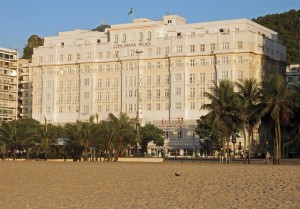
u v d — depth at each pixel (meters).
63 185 43.12
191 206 28.83
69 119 170.88
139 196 34.19
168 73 157.12
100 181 46.47
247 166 71.62
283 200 30.77
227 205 29.00
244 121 89.38
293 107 82.81
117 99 163.88
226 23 155.88
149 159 104.00
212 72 151.00
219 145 134.12
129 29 163.75
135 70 160.88
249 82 89.75
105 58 167.00
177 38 156.62
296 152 136.88
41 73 177.12
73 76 171.75
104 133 101.19
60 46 175.12
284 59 169.12
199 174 53.25
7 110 199.62
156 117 157.62
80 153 105.00
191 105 153.50
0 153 112.19
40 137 108.88
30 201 32.16
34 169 65.50
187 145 150.12
